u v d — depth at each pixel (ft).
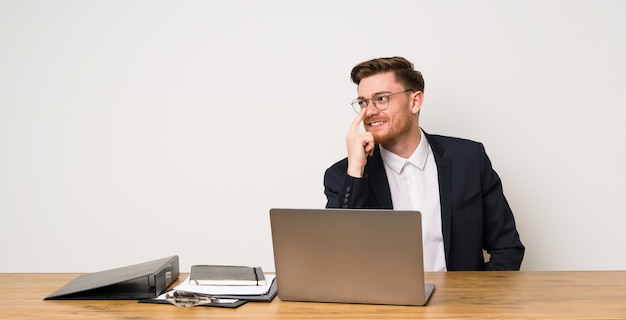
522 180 11.00
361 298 5.84
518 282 6.63
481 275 7.02
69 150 11.71
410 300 5.74
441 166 8.87
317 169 11.28
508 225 9.12
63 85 11.66
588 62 10.80
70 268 11.80
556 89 10.85
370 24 11.09
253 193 11.43
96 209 11.71
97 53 11.60
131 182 11.64
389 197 8.80
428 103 11.03
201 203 11.54
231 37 11.37
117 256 11.71
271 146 11.36
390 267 5.72
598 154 10.86
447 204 8.76
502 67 10.91
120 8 11.55
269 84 11.32
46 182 11.76
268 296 6.07
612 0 10.73
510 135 10.95
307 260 5.88
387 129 8.64
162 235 11.62
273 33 11.29
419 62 11.01
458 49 10.94
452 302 5.85
